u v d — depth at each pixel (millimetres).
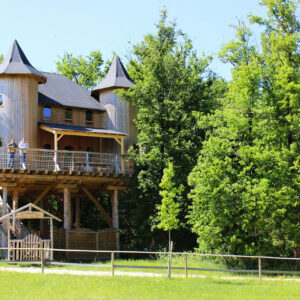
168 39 35844
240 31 30562
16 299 14625
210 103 36375
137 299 14695
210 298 15102
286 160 25656
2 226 26453
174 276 19891
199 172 26000
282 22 28625
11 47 33062
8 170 26578
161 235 33594
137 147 36906
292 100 25672
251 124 26188
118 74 37562
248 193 24234
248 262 26344
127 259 29859
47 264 22922
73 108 35500
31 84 32250
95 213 40906
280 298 15320
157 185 31391
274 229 26688
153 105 32781
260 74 25906
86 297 14969
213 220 24609
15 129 31375
